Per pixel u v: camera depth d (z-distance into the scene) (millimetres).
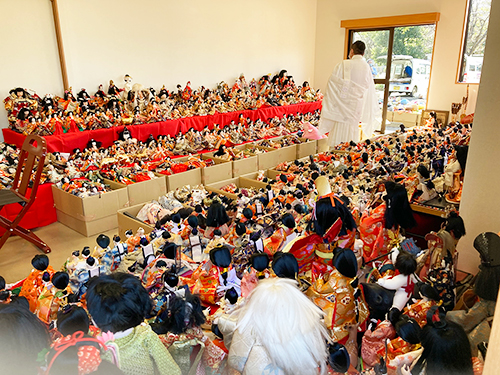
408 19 8914
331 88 6883
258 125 7703
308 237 2371
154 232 2896
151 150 5898
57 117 5293
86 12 5965
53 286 2145
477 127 2545
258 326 1273
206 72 7934
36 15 5449
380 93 10109
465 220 2730
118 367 1223
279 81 9266
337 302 1933
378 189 3566
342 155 5547
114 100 6047
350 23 9812
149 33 6824
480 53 8406
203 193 4402
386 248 2619
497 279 1787
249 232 2623
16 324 1151
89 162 5152
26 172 3715
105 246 2592
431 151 4562
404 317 1670
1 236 4176
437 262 2244
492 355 677
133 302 1306
